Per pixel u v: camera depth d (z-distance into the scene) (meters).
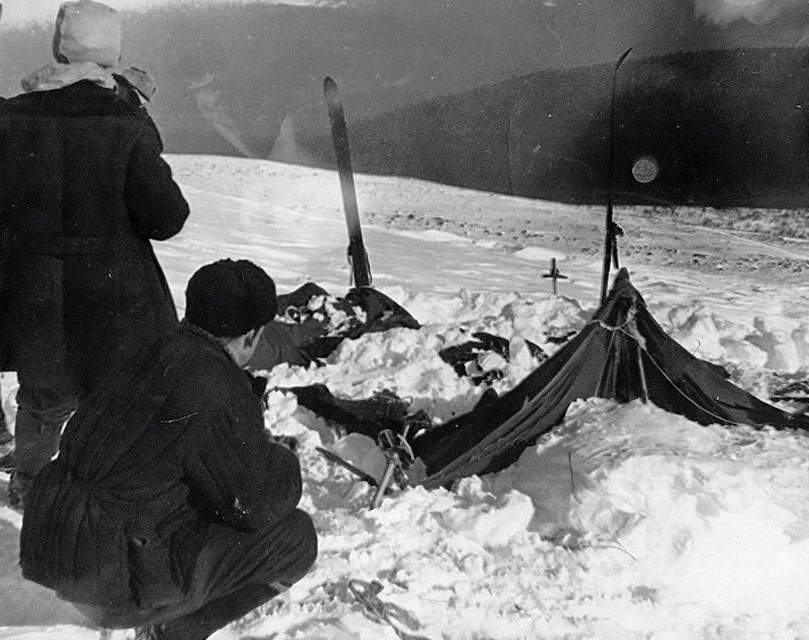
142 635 2.83
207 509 2.72
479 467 4.10
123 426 2.60
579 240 12.07
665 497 3.61
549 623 3.19
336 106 6.32
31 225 3.62
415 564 3.42
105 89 3.67
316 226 11.89
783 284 10.12
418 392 5.29
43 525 2.61
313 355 5.86
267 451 2.69
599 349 4.44
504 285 9.34
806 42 15.09
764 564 3.46
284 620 3.11
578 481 3.73
